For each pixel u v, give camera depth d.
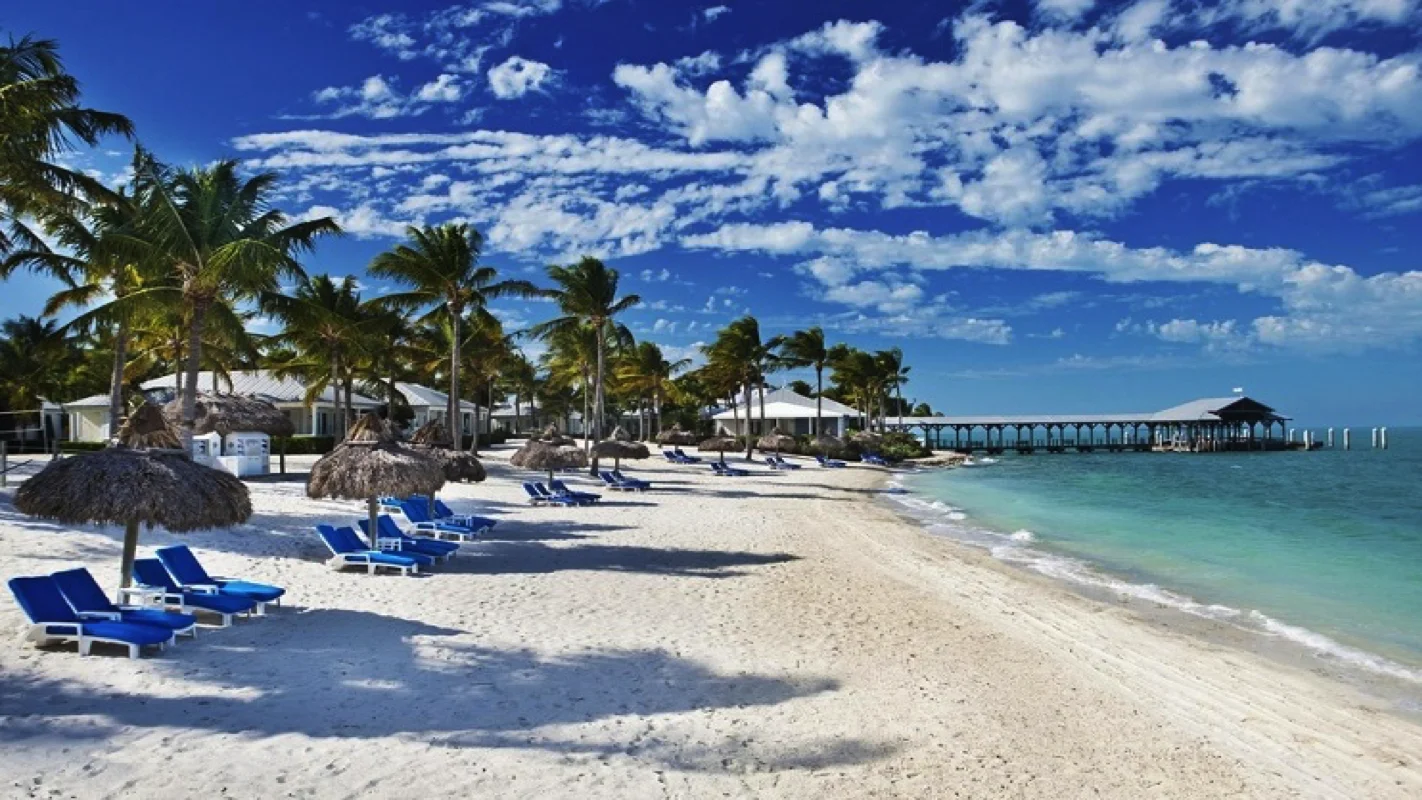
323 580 12.05
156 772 5.50
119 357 23.42
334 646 8.66
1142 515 27.28
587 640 9.44
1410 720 8.08
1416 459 76.00
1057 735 7.24
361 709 6.91
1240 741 7.36
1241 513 27.95
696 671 8.50
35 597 7.93
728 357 50.66
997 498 33.75
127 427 9.41
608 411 86.00
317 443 42.25
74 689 6.93
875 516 25.78
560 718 6.97
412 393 54.72
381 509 19.56
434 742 6.29
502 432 66.12
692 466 45.66
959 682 8.61
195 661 7.90
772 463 47.50
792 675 8.54
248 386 44.09
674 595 12.25
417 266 30.02
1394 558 18.36
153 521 8.69
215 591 9.68
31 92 14.20
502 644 9.09
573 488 30.14
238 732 6.26
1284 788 6.39
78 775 5.39
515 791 5.54
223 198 18.78
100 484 8.59
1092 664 9.59
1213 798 6.14
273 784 5.42
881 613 11.70
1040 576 15.66
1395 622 12.23
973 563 16.91
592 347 49.66
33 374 47.88
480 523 17.67
